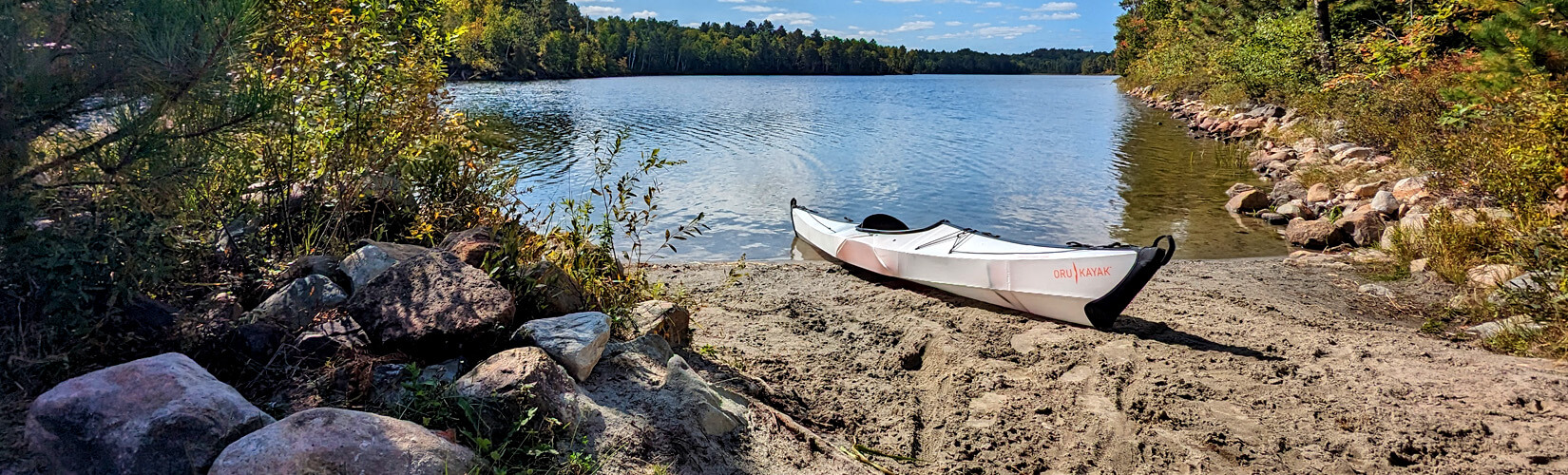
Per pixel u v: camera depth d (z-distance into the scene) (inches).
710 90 2050.9
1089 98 1764.3
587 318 159.8
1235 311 273.1
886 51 5866.1
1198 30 1584.6
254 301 162.1
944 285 297.7
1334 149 617.3
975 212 491.2
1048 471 161.0
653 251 386.6
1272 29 1013.2
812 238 387.9
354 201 228.7
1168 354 222.8
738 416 154.3
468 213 258.1
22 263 117.5
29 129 116.9
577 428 132.5
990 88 2439.7
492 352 151.9
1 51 111.7
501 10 2672.2
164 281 146.3
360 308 148.9
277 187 209.2
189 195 150.2
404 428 112.6
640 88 2117.4
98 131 124.2
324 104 224.1
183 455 103.0
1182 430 176.4
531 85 2160.4
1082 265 250.2
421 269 159.3
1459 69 604.4
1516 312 251.8
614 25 4355.3
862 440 171.9
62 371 120.5
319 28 219.5
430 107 254.7
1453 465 159.9
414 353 144.8
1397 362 213.3
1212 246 402.6
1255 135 821.2
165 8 121.8
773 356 217.2
